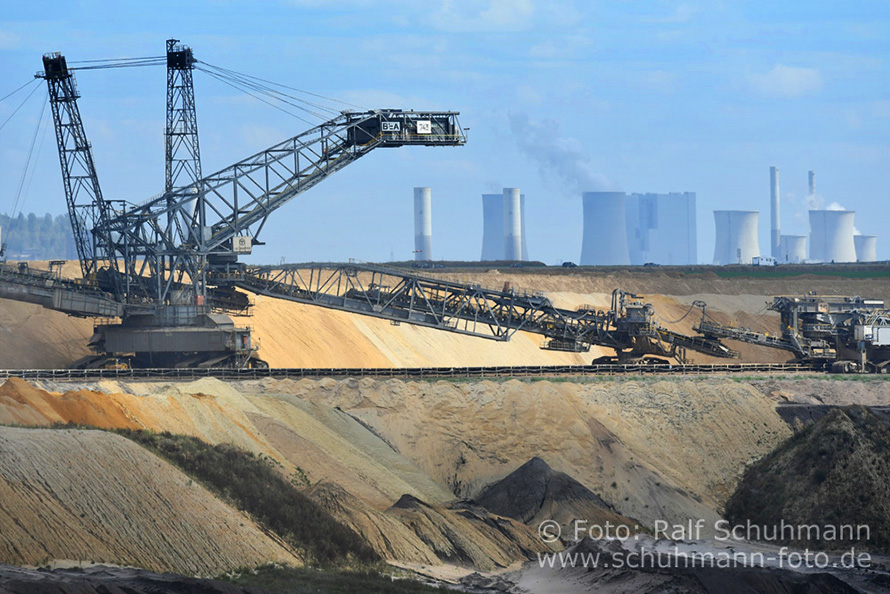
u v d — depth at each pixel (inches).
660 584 6033.5
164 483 5570.9
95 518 5064.0
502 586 6127.0
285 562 5595.5
